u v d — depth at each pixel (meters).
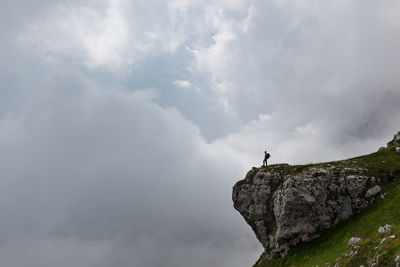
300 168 74.75
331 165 70.25
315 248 57.88
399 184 59.22
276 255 66.38
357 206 59.62
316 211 61.84
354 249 37.84
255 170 83.94
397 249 30.80
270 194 74.81
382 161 66.88
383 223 50.44
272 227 71.62
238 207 82.19
